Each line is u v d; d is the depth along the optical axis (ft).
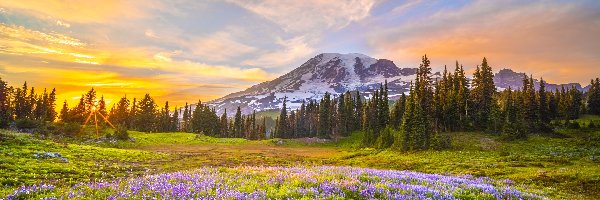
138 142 317.63
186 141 379.76
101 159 152.46
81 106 478.59
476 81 352.28
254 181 61.77
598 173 118.11
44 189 53.47
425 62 341.21
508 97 354.54
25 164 106.73
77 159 139.44
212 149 300.20
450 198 52.08
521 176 125.08
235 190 51.93
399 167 173.88
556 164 158.71
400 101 382.42
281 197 47.88
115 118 536.83
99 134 347.56
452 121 325.21
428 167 165.78
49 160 123.65
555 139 255.09
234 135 596.29
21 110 481.46
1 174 85.66
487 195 56.90
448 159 189.47
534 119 324.60
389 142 284.00
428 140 243.40
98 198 47.67
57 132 303.07
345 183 57.82
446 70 395.34
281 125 567.59
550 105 415.85
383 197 49.85
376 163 192.34
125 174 115.44
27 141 164.04
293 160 212.23
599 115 450.30
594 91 470.80
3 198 47.62
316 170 87.86
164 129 559.38
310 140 428.97
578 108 442.50
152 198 46.06
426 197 51.13
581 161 167.02
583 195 97.45
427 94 329.52
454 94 333.01
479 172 140.97
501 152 201.57
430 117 313.53
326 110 483.92
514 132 265.13
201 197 46.88
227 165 167.22
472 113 330.95
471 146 234.79
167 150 267.39
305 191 50.88
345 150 315.78
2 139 154.40
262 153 270.46
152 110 528.63
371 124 421.59
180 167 150.20
